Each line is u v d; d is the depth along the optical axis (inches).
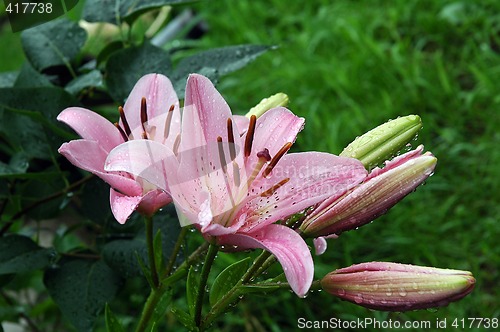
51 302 35.2
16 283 34.4
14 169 26.4
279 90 51.1
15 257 26.0
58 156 27.3
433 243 40.8
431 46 55.0
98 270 26.5
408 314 37.1
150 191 20.4
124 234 27.2
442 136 46.0
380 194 20.3
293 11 59.0
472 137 47.3
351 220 20.6
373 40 53.8
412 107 48.9
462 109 48.5
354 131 46.7
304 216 21.3
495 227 40.5
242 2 59.1
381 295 20.2
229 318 37.3
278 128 20.9
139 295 37.5
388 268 20.2
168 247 26.4
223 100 20.4
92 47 34.8
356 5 57.5
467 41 53.4
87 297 26.0
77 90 27.8
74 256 26.9
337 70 50.3
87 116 21.5
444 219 42.6
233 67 27.3
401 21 56.4
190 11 56.9
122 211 19.8
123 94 27.2
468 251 40.5
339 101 50.2
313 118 46.8
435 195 44.1
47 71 29.9
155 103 22.4
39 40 29.3
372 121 47.8
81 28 29.7
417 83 49.3
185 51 54.0
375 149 21.4
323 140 46.3
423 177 20.2
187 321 21.7
